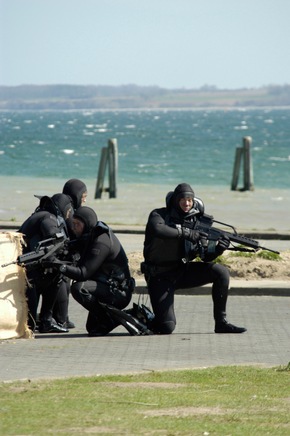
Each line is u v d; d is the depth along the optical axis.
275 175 126.44
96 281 28.48
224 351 25.38
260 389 20.23
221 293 28.77
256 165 147.62
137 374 21.64
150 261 28.91
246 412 18.05
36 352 25.03
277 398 19.38
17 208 78.62
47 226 28.50
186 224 28.44
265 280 38.03
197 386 20.44
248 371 22.23
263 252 39.97
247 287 36.16
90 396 19.05
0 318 27.48
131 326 28.44
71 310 33.97
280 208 82.19
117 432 16.17
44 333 29.30
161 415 17.59
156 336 28.28
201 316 32.19
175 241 28.41
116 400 18.75
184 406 18.41
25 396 19.00
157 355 24.59
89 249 28.33
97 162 154.38
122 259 28.81
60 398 18.80
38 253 27.73
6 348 25.73
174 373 21.84
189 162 154.50
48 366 22.72
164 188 103.88
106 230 28.48
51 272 28.80
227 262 38.69
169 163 152.12
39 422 16.78
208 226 28.69
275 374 21.92
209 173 130.00
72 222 29.31
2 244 27.92
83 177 121.94
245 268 38.38
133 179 118.94
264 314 32.41
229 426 16.81
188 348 25.86
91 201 86.06
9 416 17.19
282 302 34.94
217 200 89.62
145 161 158.12
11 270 27.88
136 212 76.50
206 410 18.16
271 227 67.19
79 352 25.03
